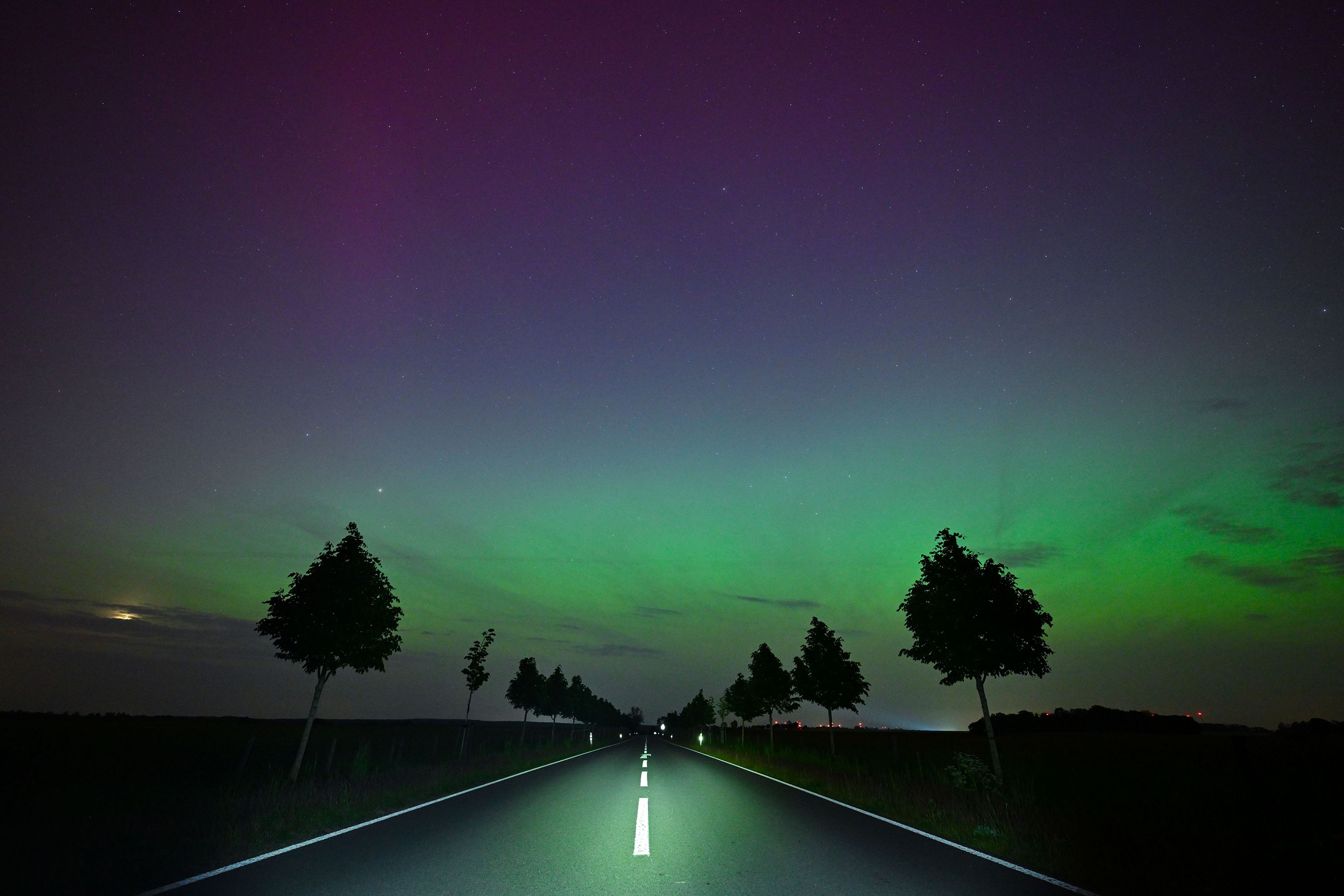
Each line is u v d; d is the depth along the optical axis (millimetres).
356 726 95562
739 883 5867
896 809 10719
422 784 14016
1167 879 5875
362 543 17359
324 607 16172
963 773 13211
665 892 5590
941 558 15500
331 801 10805
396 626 17359
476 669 36531
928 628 15086
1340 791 12305
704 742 50438
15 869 6301
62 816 10023
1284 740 33375
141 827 8672
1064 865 6535
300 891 5570
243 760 15422
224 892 5516
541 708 51156
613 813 10320
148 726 50594
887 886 5789
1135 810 10266
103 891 5562
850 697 27219
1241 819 9242
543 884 5824
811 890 5660
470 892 5551
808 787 14703
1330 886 5613
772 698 35938
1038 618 14500
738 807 11109
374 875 6129
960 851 7328
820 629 28828
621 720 147250
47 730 36188
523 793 13125
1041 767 21656
